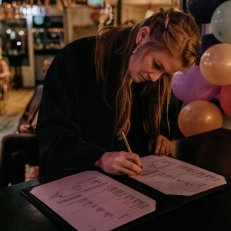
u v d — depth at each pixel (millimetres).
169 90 1258
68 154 977
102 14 5949
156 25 930
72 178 938
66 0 5652
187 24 911
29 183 922
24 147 2049
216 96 2012
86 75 1108
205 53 1669
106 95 1127
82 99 1115
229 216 771
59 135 988
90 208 773
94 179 930
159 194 859
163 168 1043
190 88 1816
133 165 950
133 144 1296
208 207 808
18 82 8484
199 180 951
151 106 1254
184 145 1307
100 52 1108
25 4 6191
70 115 1069
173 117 2562
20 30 8375
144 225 720
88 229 692
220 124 1804
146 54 917
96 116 1136
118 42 1115
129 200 810
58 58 1103
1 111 5832
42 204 797
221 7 1668
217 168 1073
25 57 8531
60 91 1050
